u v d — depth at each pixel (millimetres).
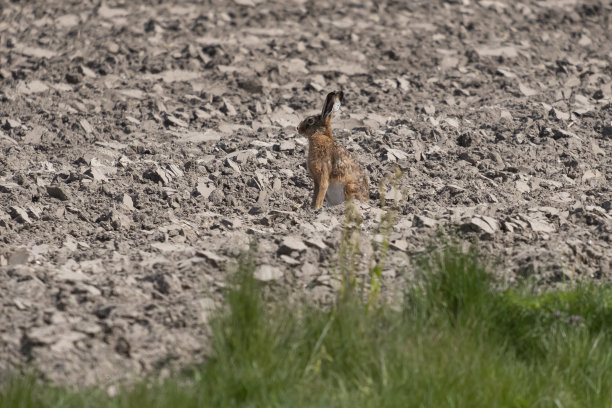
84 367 19000
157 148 40250
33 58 53375
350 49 56969
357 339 19656
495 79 52188
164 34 58406
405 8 66875
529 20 65438
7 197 32656
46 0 64688
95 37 57312
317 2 67250
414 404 18188
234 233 28547
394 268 24906
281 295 21953
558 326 21469
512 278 24438
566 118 43969
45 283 22984
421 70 53781
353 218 28016
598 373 20312
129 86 49562
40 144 40469
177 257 25953
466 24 63281
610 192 33562
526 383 19578
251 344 19016
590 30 63781
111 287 22828
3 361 18984
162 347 19953
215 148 40344
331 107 32469
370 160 38094
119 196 32781
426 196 32938
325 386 18578
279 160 38562
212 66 52875
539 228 28453
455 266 22094
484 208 30734
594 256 26406
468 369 19250
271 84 50875
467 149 38969
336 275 23828
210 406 17641
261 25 61312
